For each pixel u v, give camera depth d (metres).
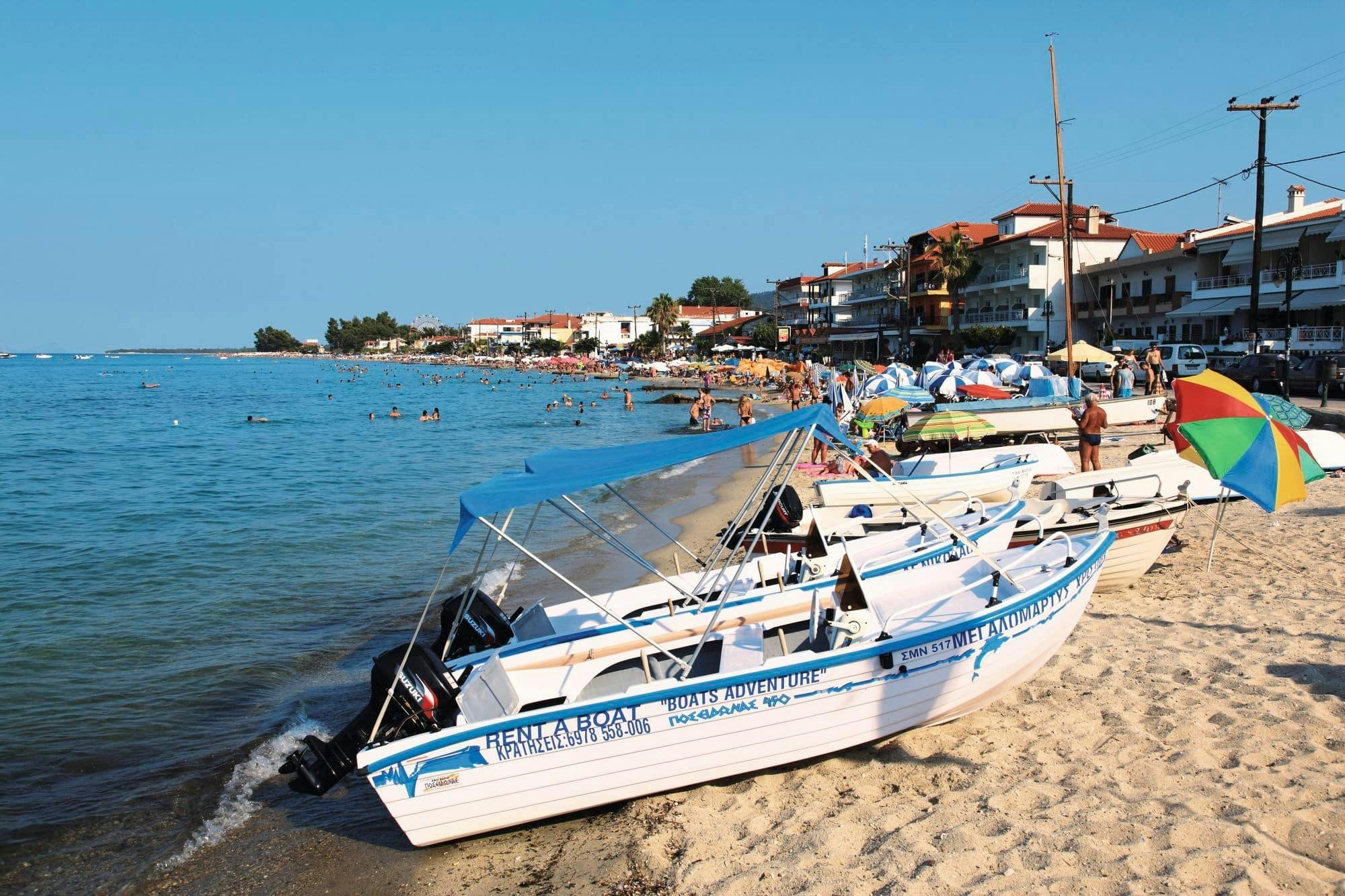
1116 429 28.02
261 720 9.80
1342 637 8.75
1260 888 5.00
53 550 18.45
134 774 8.59
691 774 7.37
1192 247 52.53
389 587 15.26
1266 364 32.81
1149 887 5.14
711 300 185.38
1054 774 6.76
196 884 6.84
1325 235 42.19
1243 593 10.73
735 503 22.72
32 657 11.74
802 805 6.96
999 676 7.99
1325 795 5.91
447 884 6.62
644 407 63.69
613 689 8.67
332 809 7.96
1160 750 6.88
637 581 15.16
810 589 9.56
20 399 78.19
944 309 77.31
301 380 124.75
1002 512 11.98
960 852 5.79
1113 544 10.76
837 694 7.39
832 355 95.06
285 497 25.47
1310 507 15.12
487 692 7.41
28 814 7.88
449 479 29.42
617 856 6.66
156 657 11.79
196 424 53.25
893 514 14.55
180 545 18.88
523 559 17.05
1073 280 63.47
